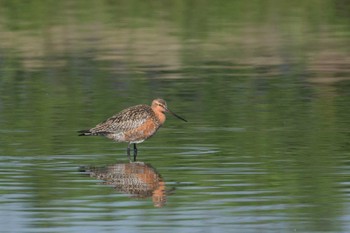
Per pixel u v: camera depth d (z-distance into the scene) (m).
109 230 12.75
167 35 32.72
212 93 22.78
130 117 17.17
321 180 15.03
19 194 14.41
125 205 13.87
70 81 24.59
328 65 26.89
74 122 19.55
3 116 20.12
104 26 34.66
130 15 36.97
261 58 28.20
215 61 27.70
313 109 20.75
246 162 16.20
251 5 38.62
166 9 38.16
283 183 14.90
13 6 38.56
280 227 12.81
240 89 23.30
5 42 31.64
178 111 20.69
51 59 28.22
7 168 15.92
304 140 17.80
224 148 17.23
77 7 38.78
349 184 14.77
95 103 21.59
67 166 16.09
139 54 29.05
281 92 22.84
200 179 15.20
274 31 33.47
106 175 15.49
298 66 26.78
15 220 13.19
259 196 14.23
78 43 31.28
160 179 15.23
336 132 18.41
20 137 18.22
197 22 35.38
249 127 18.98
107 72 25.92
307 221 13.04
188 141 17.88
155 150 17.27
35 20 35.97
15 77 25.30
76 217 13.31
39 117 20.05
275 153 16.81
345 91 22.91
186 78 24.91
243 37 32.28
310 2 39.09
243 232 12.64
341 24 34.75
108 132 17.25
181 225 12.95
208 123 19.42
